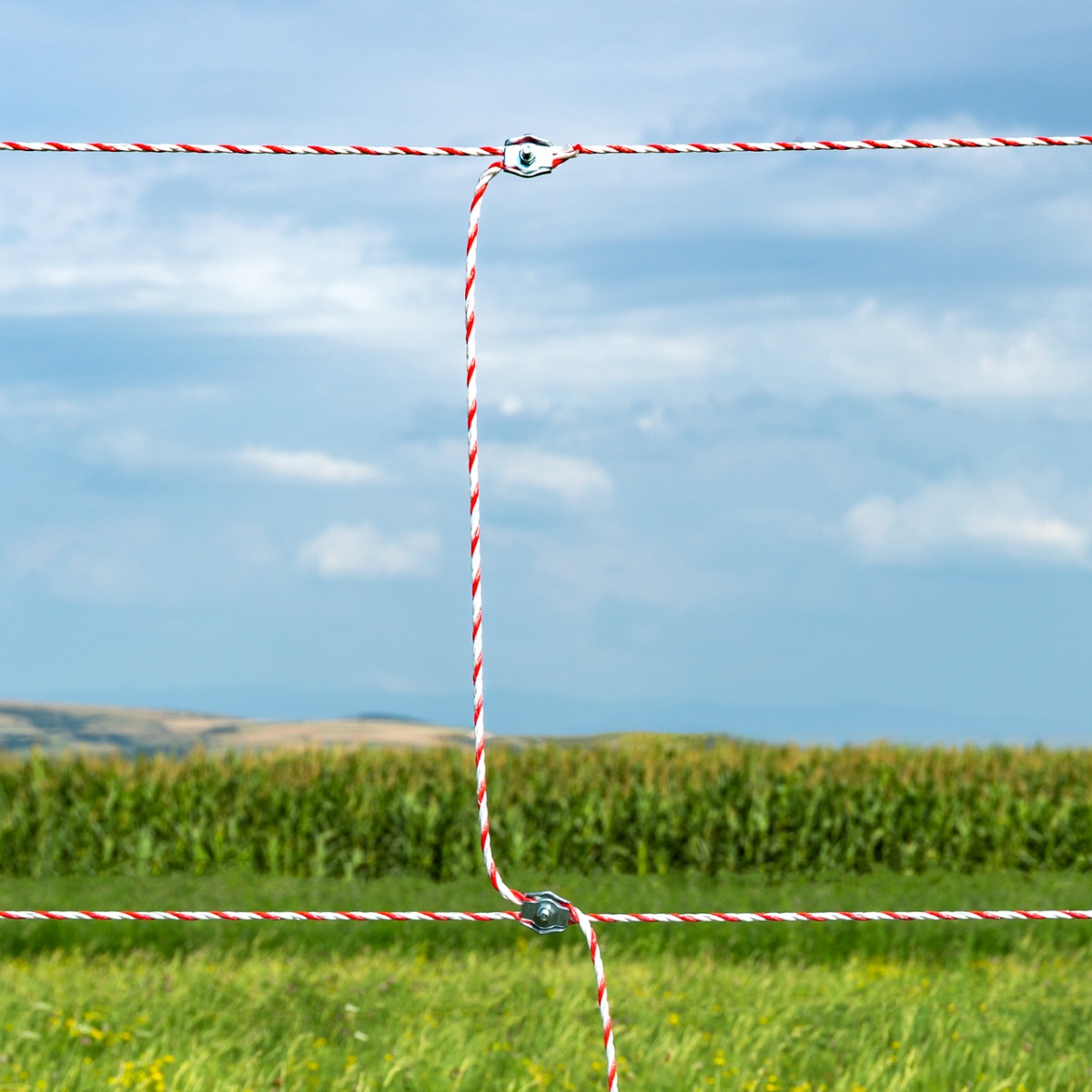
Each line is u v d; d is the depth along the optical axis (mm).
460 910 10156
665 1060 5816
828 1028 6500
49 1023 6246
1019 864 12469
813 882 11812
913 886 11398
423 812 12258
